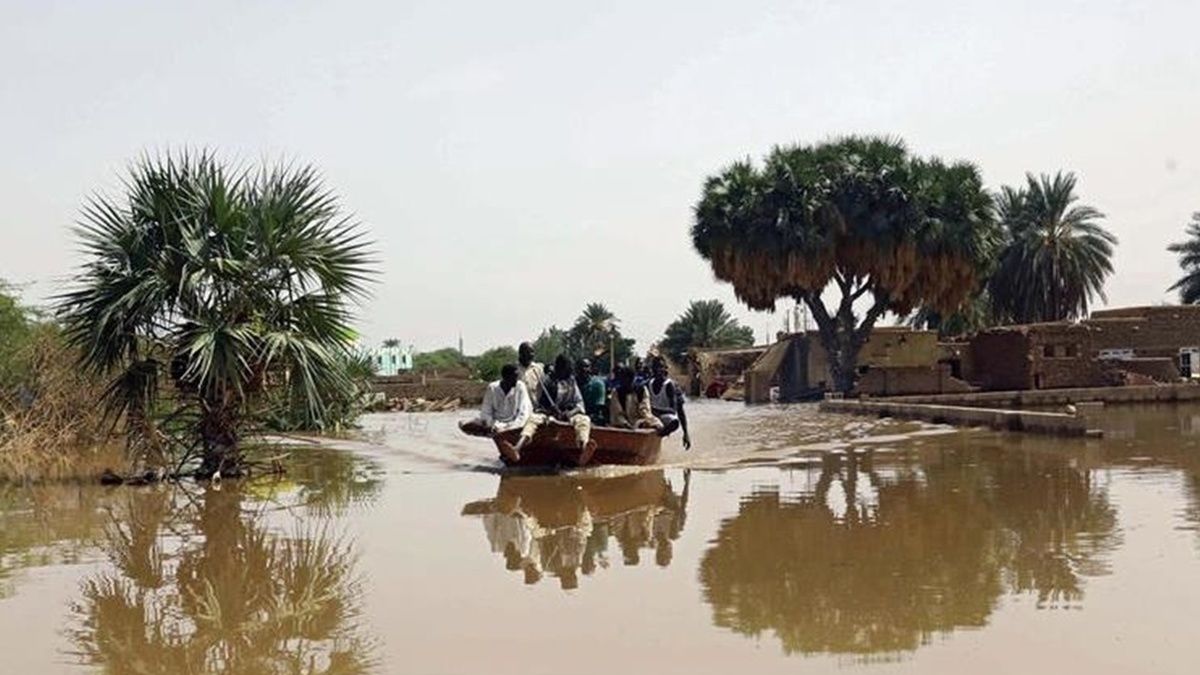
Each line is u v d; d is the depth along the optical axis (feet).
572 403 60.13
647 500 46.01
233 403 57.72
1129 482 48.11
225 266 54.80
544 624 24.57
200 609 26.71
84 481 56.49
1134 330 185.26
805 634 23.21
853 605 25.70
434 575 30.50
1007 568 29.55
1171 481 48.34
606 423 64.28
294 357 55.83
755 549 33.45
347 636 23.94
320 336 57.93
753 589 27.71
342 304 58.08
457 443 86.69
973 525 37.01
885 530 36.37
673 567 30.94
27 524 41.34
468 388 194.29
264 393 58.59
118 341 55.36
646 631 23.73
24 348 65.31
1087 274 232.94
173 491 52.37
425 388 190.60
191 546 35.96
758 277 166.71
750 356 218.18
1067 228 232.73
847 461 61.93
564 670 21.04
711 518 40.24
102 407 64.18
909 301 169.48
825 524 38.01
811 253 161.38
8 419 63.26
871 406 116.47
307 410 59.36
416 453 75.72
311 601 27.43
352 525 40.24
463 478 57.00
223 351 54.13
